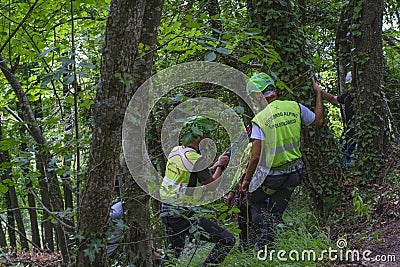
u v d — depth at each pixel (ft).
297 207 22.93
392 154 22.95
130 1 9.37
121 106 9.72
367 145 22.65
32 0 14.82
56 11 15.07
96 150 9.84
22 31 15.03
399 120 28.96
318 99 20.43
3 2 14.99
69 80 10.01
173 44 15.44
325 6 36.96
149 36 12.59
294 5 21.72
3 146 11.78
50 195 12.18
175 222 15.66
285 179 16.88
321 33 37.91
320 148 21.12
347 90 24.40
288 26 20.59
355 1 23.54
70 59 10.08
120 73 9.53
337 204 20.85
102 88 9.64
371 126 22.70
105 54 9.55
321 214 20.92
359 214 18.94
